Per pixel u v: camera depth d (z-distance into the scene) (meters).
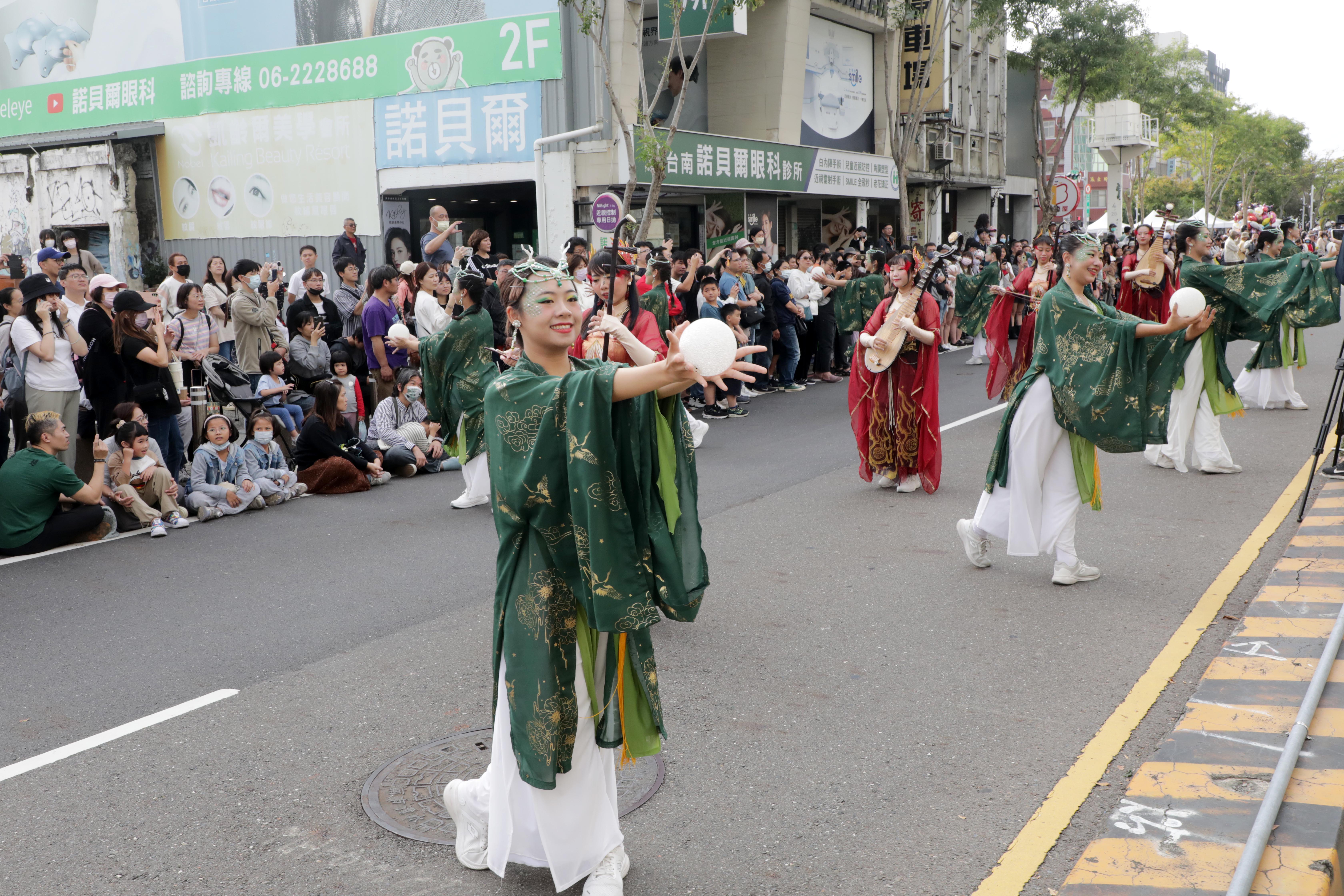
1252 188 68.38
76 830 3.58
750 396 13.85
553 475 2.80
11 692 4.84
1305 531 6.50
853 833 3.40
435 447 9.88
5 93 22.67
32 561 7.09
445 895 3.13
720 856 3.29
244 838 3.50
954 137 31.16
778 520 7.49
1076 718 4.17
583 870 2.99
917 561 6.38
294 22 19.16
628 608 2.78
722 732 4.16
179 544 7.48
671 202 20.73
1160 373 5.50
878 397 8.13
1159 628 5.10
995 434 10.70
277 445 9.15
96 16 21.09
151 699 4.70
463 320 7.88
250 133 19.91
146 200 21.23
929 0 24.23
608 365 2.74
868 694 4.48
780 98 21.84
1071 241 5.57
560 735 2.88
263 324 10.44
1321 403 11.18
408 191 19.44
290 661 5.11
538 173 17.36
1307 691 4.18
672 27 19.92
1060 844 3.29
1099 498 5.84
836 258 16.97
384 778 3.88
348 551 7.15
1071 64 28.06
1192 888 2.98
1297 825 3.24
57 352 8.25
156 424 8.56
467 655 5.11
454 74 17.92
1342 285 9.28
